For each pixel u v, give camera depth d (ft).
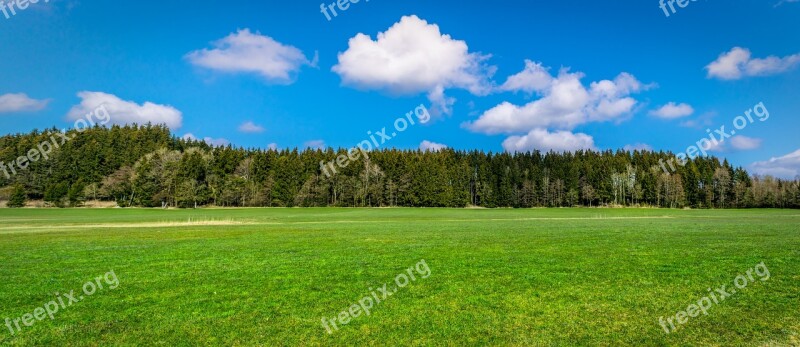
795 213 273.95
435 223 167.73
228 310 40.60
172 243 89.56
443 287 48.39
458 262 63.05
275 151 468.34
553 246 80.07
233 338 33.99
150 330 35.65
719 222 158.20
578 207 442.09
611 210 355.97
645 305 41.32
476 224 157.28
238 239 98.02
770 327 35.24
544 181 473.26
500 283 49.93
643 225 141.49
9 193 354.13
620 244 82.33
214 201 413.80
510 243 85.81
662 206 419.33
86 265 61.93
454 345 32.58
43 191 370.32
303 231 123.03
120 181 384.47
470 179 495.00
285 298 44.45
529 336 34.14
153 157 395.14
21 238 101.19
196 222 185.47
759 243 81.97
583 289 47.03
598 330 35.22
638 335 34.14
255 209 362.33
